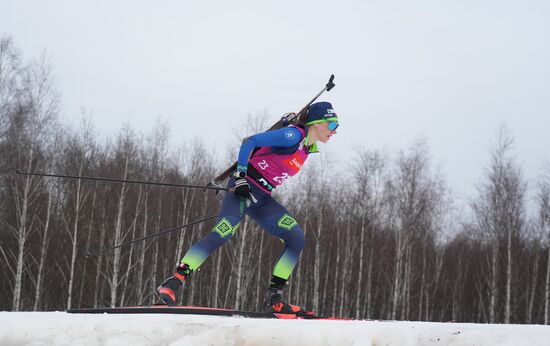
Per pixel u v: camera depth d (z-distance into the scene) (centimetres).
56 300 2409
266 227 406
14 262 2400
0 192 2380
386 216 3028
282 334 250
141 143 2820
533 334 237
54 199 2486
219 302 2656
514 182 2814
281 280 397
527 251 2980
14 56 2358
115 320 264
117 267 2136
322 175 2897
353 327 251
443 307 3088
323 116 398
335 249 2945
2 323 269
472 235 3228
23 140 2311
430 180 3212
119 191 2441
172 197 2572
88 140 2605
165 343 255
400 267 2709
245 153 375
